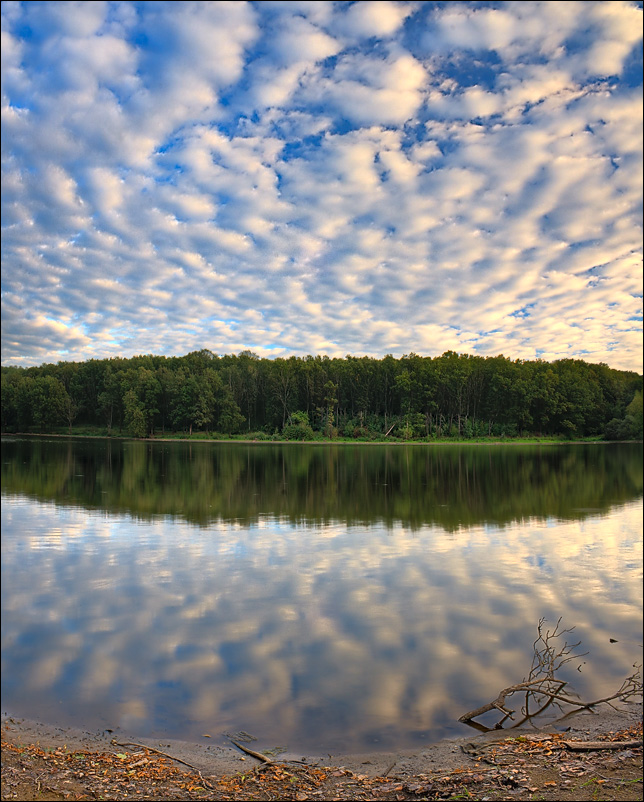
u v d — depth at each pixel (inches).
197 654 432.5
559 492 1457.9
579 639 462.0
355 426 4591.5
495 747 311.7
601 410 4862.2
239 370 5044.3
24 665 413.1
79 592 585.6
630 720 342.0
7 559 727.1
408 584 617.0
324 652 435.5
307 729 331.6
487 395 4793.3
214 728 333.1
